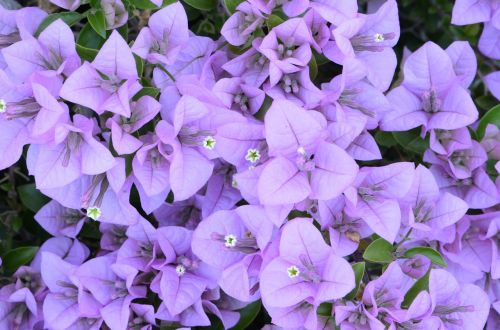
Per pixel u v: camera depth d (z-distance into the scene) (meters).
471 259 0.78
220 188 0.77
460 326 0.74
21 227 0.82
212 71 0.76
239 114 0.72
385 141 0.79
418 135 0.78
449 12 0.86
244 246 0.73
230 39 0.75
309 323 0.72
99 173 0.71
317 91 0.73
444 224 0.75
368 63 0.76
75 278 0.74
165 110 0.73
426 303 0.71
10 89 0.71
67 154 0.71
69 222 0.78
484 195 0.78
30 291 0.75
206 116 0.73
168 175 0.73
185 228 0.75
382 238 0.74
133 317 0.76
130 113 0.71
